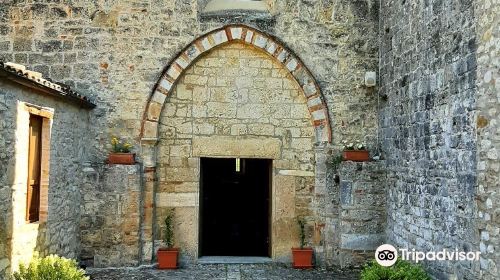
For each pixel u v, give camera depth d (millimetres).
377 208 9234
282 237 9594
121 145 9367
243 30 9547
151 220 9344
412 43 8023
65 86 9148
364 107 9641
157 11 9500
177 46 9492
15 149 6742
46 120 7777
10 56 9367
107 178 9141
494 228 5547
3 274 6430
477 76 5930
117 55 9438
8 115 6539
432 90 7258
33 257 7203
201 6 9594
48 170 7789
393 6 8930
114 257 9102
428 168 7391
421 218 7629
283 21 9609
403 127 8398
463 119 6312
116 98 9414
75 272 6504
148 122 9406
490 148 5645
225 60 9664
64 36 9406
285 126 9656
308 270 9109
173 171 9539
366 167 9250
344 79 9633
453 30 6598
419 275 6898
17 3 9398
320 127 9562
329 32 9656
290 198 9602
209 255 10258
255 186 12398
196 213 9539
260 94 9680
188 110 9594
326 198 9453
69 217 8672
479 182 5875
